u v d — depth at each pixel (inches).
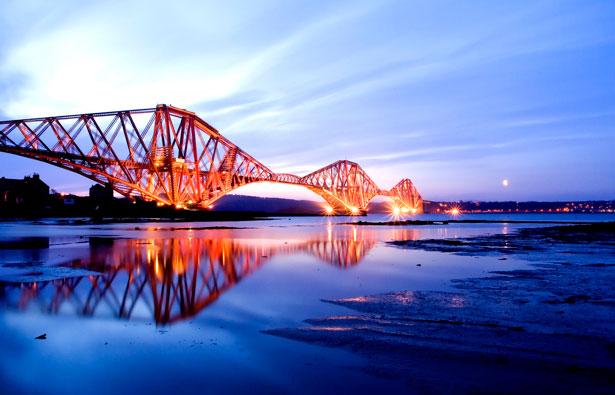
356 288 556.1
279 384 247.8
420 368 268.8
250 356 293.4
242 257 941.8
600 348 301.9
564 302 456.1
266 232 2087.8
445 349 303.1
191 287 565.9
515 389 237.1
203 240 1470.2
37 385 248.4
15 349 309.0
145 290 541.6
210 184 4101.9
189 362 282.8
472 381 248.2
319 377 257.0
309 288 558.9
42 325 373.4
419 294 509.7
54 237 1488.7
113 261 833.5
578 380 247.3
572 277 629.3
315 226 3002.0
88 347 314.2
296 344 318.0
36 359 289.1
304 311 425.7
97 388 244.2
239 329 359.9
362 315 406.3
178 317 402.9
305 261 869.2
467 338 328.5
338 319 391.9
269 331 353.1
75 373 265.7
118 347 313.6
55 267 738.2
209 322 383.6
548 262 818.8
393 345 313.6
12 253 959.0
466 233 1948.8
